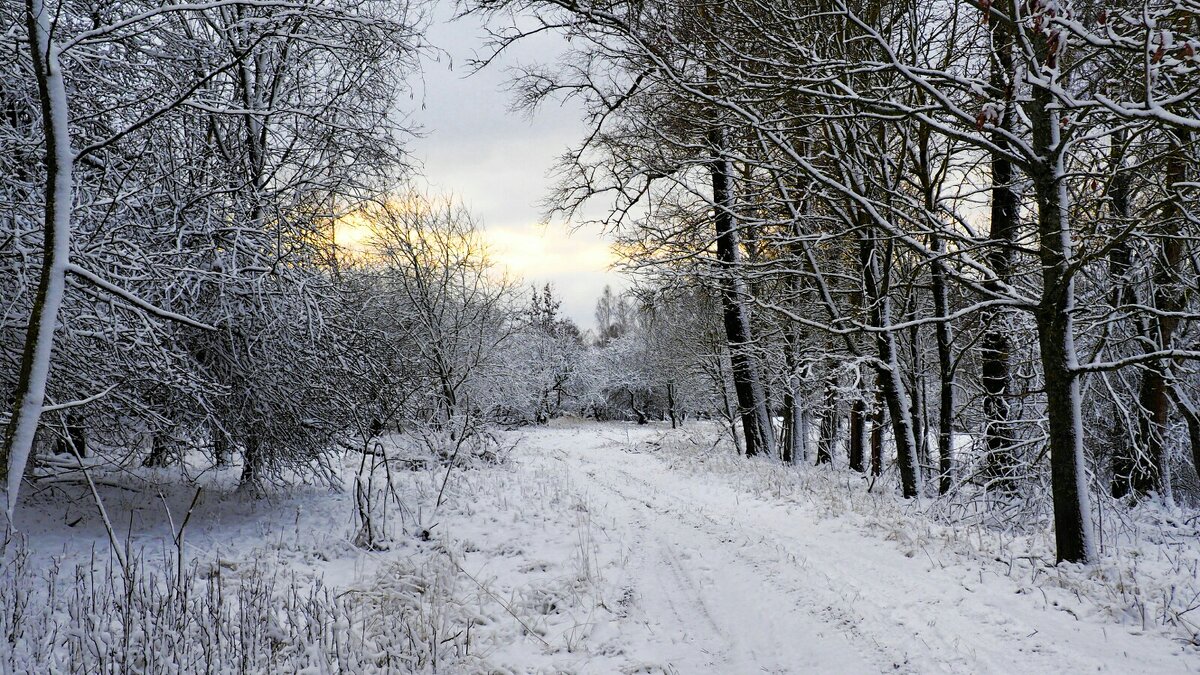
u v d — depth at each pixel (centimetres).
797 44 779
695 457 2023
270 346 920
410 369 1203
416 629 571
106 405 805
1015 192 981
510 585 714
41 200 691
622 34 877
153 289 768
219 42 931
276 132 998
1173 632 525
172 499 1030
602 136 1125
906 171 1123
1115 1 683
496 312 2530
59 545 759
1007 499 939
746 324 1922
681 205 1391
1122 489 1187
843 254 1473
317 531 909
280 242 852
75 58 715
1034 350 1061
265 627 544
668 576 741
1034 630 541
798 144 1147
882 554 773
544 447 2758
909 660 502
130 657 484
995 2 704
